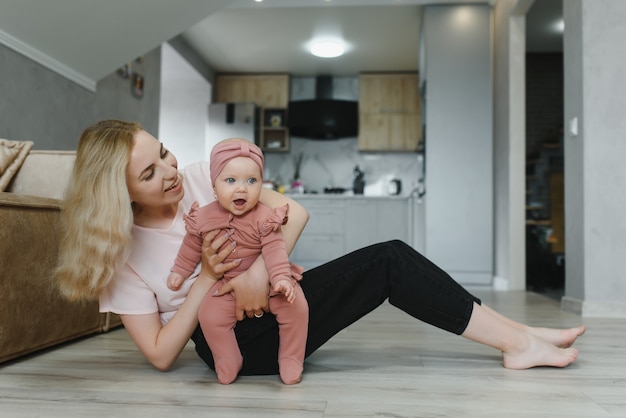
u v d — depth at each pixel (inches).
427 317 59.2
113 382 55.9
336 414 45.3
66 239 48.7
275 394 51.4
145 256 55.0
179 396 50.5
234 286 50.8
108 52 146.1
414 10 223.6
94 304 86.6
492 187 214.8
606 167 124.0
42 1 114.3
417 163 303.4
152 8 135.9
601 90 124.6
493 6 217.3
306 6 212.7
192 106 296.7
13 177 88.7
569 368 64.4
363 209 262.7
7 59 121.0
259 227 50.1
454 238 213.2
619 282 122.6
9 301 64.0
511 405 48.7
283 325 53.8
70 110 150.4
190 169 60.6
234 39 254.2
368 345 79.7
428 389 53.9
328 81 307.7
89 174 47.4
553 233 298.0
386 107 297.0
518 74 194.5
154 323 55.8
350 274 57.0
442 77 216.2
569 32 135.3
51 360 67.6
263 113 303.9
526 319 116.3
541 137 306.7
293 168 309.7
